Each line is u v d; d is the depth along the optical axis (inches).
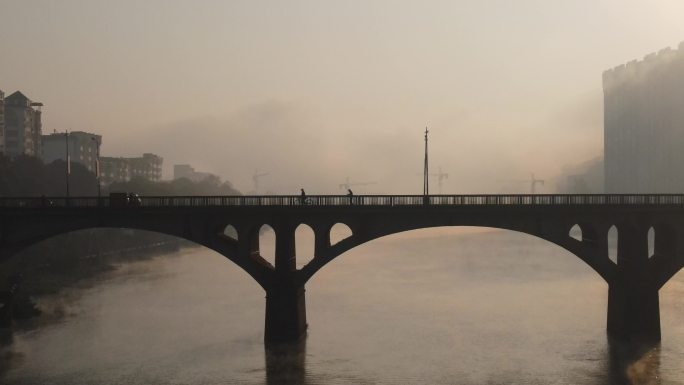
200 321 2386.8
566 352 1948.8
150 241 5349.4
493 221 2054.6
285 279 2046.0
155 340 2118.6
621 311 2095.2
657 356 1898.4
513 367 1814.7
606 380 1708.9
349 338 2121.1
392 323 2330.2
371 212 2034.9
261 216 2053.4
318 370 1797.5
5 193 4490.7
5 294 2346.2
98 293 2999.5
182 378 1740.9
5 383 1707.7
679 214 2085.4
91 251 4493.1
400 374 1763.0
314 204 2076.8
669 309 2482.8
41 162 5551.2
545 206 2046.0
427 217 2046.0
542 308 2568.9
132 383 1705.2
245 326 2295.8
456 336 2142.0
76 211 2074.3
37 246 3983.8
